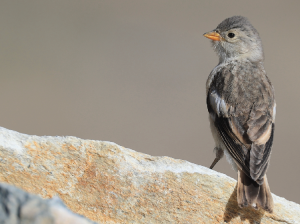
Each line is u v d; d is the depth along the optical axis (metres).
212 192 8.90
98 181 8.59
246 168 9.11
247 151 9.46
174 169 9.03
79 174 8.62
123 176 8.73
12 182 8.28
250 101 10.66
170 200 8.64
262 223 8.88
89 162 8.78
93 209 8.34
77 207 8.30
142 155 9.23
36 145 8.78
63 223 4.35
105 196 8.48
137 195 8.59
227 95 10.97
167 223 8.44
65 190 8.40
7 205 4.36
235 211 8.82
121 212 8.38
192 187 8.86
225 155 11.05
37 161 8.56
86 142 9.03
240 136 9.87
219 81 11.64
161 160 9.19
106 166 8.78
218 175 9.16
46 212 4.37
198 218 8.59
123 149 9.15
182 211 8.59
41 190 8.30
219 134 10.95
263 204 8.55
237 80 11.45
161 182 8.80
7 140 8.70
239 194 8.70
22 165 8.45
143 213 8.44
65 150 8.84
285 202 9.43
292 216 9.06
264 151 9.41
